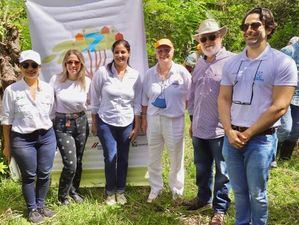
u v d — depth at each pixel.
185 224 4.14
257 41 3.07
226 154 3.34
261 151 3.12
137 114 4.54
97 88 4.48
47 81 4.93
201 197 4.32
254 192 3.22
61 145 4.43
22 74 4.25
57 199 4.63
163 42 4.19
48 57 4.90
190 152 5.94
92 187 5.05
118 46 4.34
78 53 4.38
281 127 5.33
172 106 4.27
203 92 3.92
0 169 4.74
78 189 4.84
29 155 4.09
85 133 4.54
